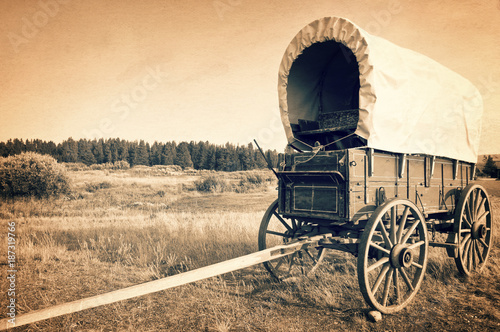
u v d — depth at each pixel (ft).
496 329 11.10
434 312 12.54
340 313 12.52
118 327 11.65
